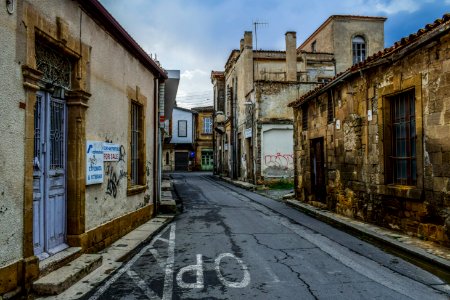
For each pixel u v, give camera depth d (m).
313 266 6.70
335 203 12.77
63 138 6.72
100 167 7.78
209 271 6.40
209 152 53.34
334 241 8.81
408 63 8.77
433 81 7.94
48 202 6.11
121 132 9.20
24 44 5.17
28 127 5.23
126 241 8.52
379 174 10.02
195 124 53.00
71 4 6.57
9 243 4.80
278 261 7.04
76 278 5.71
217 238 9.16
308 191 15.52
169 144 51.69
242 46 30.22
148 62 11.20
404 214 9.05
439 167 7.79
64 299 5.02
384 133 9.81
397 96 9.56
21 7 5.11
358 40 34.34
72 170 6.77
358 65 10.40
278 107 24.55
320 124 14.20
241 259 7.18
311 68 32.84
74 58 6.85
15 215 4.94
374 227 9.95
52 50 6.29
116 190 8.81
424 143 8.24
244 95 28.92
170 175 40.50
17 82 5.04
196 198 18.56
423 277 6.07
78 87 6.87
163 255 7.50
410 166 9.02
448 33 7.44
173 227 10.71
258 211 14.06
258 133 24.28
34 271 5.22
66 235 6.71
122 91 9.29
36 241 5.75
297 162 17.02
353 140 11.47
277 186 23.75
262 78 29.52
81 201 6.84
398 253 7.63
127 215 9.48
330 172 13.21
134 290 5.43
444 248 7.52
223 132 38.34
